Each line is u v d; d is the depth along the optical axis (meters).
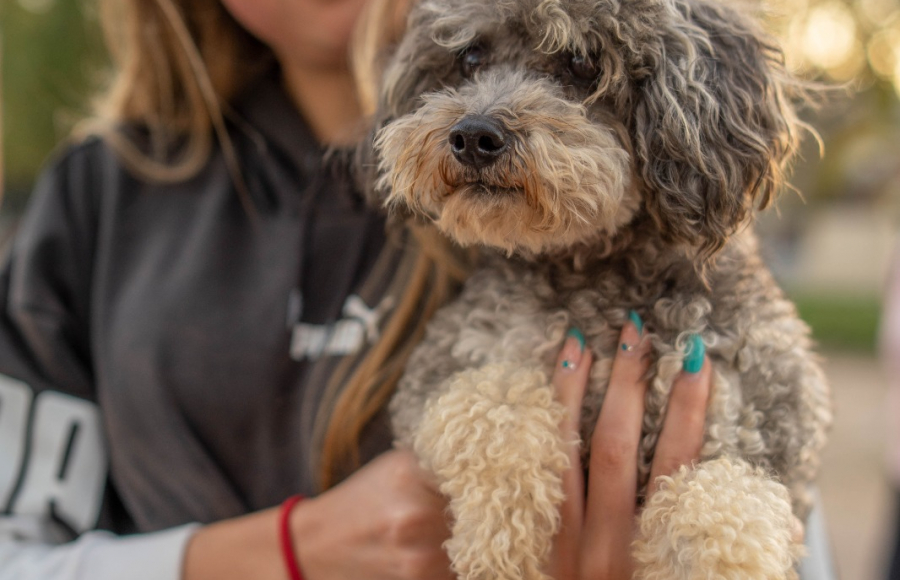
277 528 0.51
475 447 0.49
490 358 0.52
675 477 0.48
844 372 2.55
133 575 0.51
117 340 0.55
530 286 0.54
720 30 0.54
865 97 3.16
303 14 0.58
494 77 0.54
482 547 0.48
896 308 0.86
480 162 0.50
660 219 0.52
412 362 0.54
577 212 0.51
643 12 0.53
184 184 0.59
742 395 0.50
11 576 0.51
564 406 0.50
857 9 3.05
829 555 0.54
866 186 4.94
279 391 0.55
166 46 0.61
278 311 0.56
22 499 0.54
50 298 0.57
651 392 0.51
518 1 0.54
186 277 0.56
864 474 1.50
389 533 0.49
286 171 0.60
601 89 0.52
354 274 0.58
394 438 0.54
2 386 0.55
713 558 0.46
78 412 0.56
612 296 0.53
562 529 0.50
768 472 0.49
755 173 0.53
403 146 0.53
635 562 0.49
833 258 4.89
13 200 3.02
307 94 0.62
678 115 0.51
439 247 0.56
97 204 0.60
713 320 0.51
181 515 0.55
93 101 0.81
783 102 0.55
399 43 0.60
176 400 0.54
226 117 0.61
